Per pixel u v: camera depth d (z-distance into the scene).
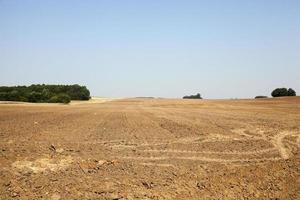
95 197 8.23
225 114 38.19
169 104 73.06
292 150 15.16
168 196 8.57
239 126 24.00
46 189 8.59
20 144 14.17
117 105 68.00
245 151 14.63
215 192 9.04
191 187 9.34
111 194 8.45
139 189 8.95
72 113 36.09
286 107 58.56
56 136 17.02
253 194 9.02
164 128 22.06
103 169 10.76
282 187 9.59
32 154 12.18
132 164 11.59
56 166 10.82
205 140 17.28
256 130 21.78
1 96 82.75
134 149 14.27
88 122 25.27
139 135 18.41
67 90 109.50
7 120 25.33
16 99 82.75
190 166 11.66
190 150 14.48
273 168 11.58
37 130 19.19
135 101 95.62
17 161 11.05
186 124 25.02
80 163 11.27
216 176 10.46
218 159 12.93
